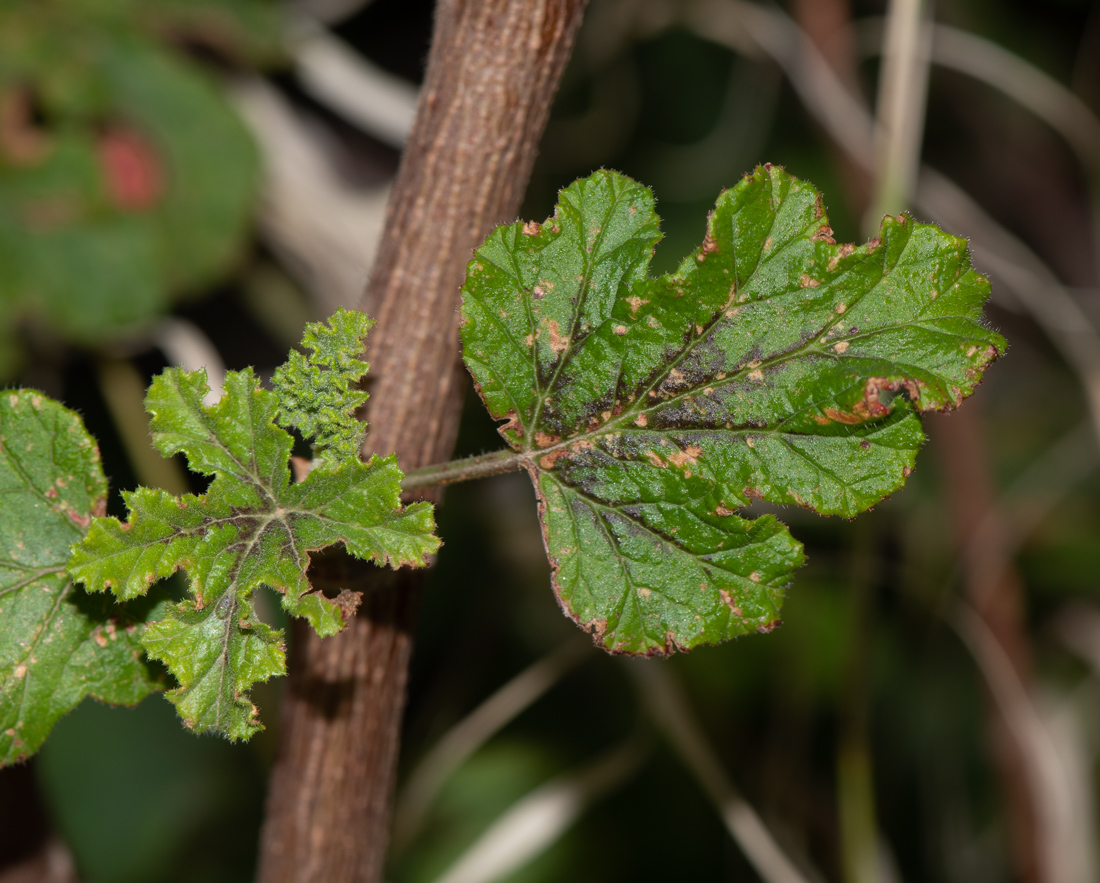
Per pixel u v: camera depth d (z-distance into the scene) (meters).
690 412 0.31
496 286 0.31
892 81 0.43
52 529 0.31
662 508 0.31
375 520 0.30
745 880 0.57
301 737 0.34
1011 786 0.56
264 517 0.30
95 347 0.47
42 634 0.31
